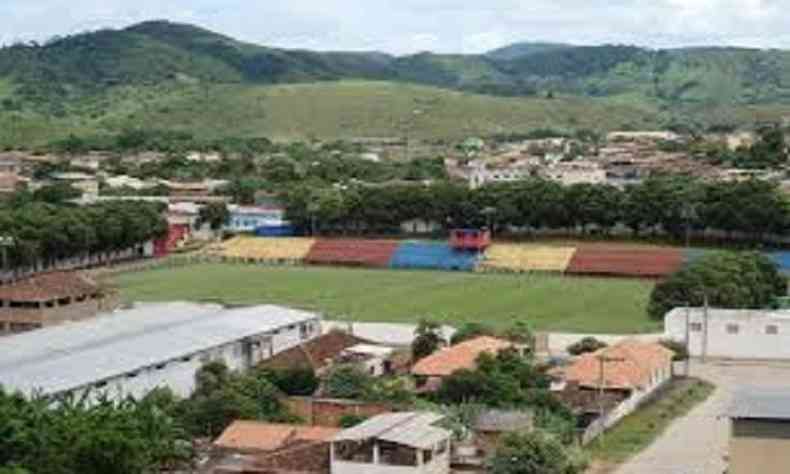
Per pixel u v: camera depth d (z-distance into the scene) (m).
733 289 184.62
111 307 187.38
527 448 103.62
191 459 104.81
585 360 140.12
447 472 104.94
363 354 151.12
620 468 111.38
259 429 111.12
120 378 131.25
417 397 130.50
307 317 170.00
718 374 156.25
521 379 133.25
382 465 100.56
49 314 174.62
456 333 160.25
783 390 98.50
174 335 149.75
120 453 91.81
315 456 102.88
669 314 169.50
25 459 90.88
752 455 84.12
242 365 153.25
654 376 144.38
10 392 114.25
